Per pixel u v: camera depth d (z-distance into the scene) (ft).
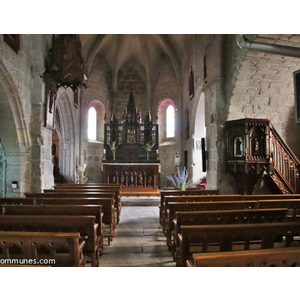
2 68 24.56
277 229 11.00
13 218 12.84
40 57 30.50
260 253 8.02
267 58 26.66
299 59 26.61
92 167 56.90
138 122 53.01
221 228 10.81
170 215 17.43
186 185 41.93
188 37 48.11
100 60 57.77
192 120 47.14
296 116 19.39
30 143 30.19
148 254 16.81
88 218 13.00
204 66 36.86
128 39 54.70
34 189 30.17
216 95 31.58
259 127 27.73
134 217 28.17
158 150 56.34
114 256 16.43
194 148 46.93
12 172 29.19
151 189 45.85
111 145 51.60
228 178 30.73
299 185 27.25
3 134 28.60
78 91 52.90
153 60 58.90
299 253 8.20
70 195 23.09
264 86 29.94
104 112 59.21
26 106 29.25
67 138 49.93
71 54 30.50
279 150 28.02
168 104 60.29
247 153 27.22
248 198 20.97
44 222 12.89
